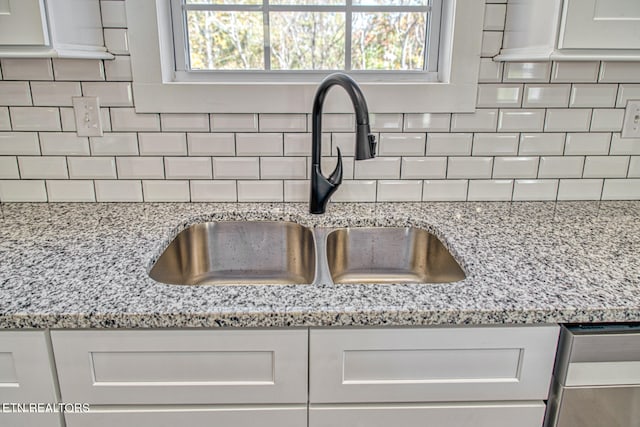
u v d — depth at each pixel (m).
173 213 1.17
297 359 0.72
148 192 1.25
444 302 0.71
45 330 0.69
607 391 0.73
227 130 1.21
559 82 1.21
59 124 1.18
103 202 1.25
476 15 1.14
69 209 1.20
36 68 1.13
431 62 1.26
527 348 0.73
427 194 1.29
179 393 0.73
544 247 0.95
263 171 1.25
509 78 1.20
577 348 0.71
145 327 0.69
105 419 0.74
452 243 0.97
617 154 1.28
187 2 1.20
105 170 1.23
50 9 0.91
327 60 1.25
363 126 0.97
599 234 1.03
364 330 0.71
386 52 1.26
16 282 0.76
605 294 0.74
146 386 0.73
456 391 0.75
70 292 0.73
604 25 0.93
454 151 1.25
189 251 1.15
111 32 1.12
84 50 1.03
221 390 0.73
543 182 1.29
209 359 0.72
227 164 1.23
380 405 0.76
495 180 1.28
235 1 1.21
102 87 1.16
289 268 1.21
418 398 0.75
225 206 1.23
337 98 1.19
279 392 0.74
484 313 0.69
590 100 1.22
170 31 1.20
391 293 0.74
